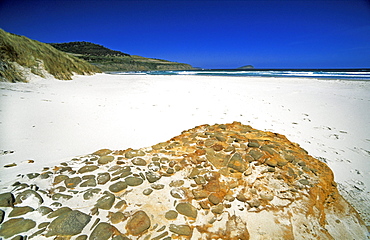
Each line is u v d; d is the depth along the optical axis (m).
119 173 2.39
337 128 4.21
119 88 8.78
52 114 4.19
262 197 2.13
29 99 5.02
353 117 4.93
